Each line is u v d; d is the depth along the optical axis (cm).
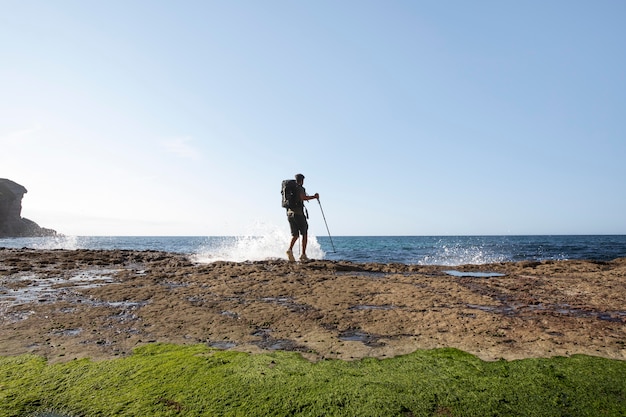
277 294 543
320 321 412
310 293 550
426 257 1738
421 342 346
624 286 614
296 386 259
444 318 416
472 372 280
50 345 337
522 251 2559
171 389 257
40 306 464
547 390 253
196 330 382
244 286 592
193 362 297
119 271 773
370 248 2938
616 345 332
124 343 344
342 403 239
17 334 364
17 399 246
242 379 269
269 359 304
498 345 334
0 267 816
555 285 623
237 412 231
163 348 331
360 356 313
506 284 632
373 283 624
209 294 539
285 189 943
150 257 1087
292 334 372
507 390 254
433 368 288
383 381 266
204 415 229
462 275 780
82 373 280
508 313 443
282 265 839
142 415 229
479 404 238
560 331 370
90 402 243
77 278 680
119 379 271
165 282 629
